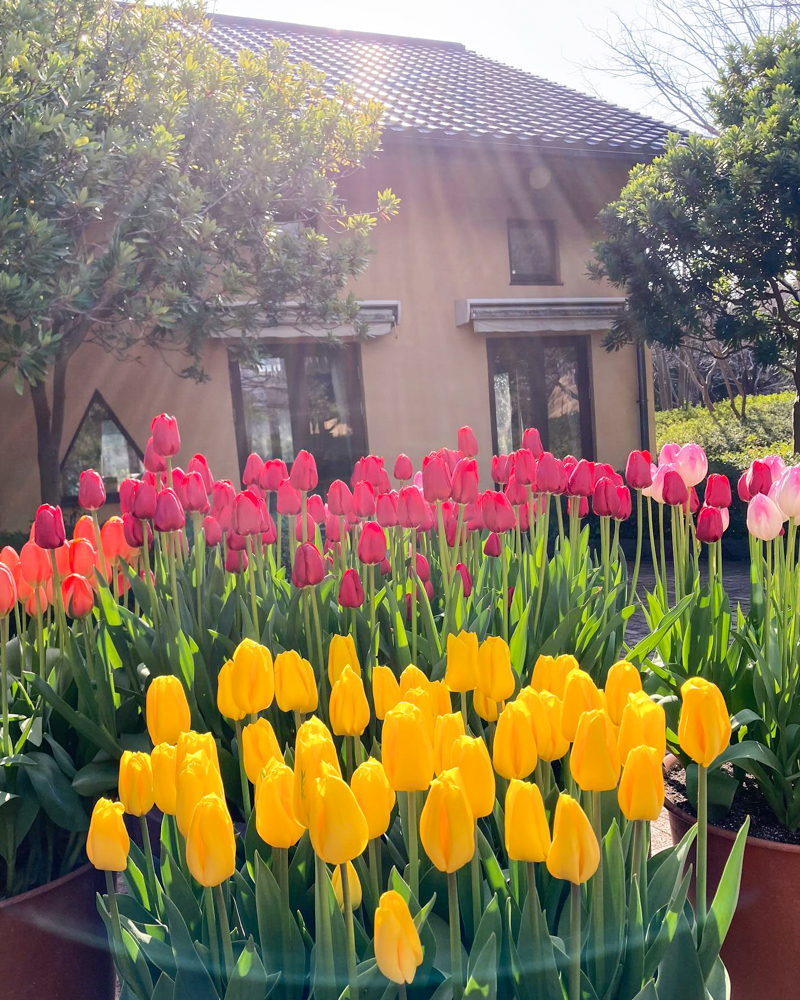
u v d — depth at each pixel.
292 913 1.53
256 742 1.36
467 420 12.80
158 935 1.50
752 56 12.67
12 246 6.86
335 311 9.84
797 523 2.83
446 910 1.56
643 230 12.01
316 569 2.45
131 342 8.70
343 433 12.16
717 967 1.43
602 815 1.78
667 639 3.03
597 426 13.66
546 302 12.77
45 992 2.24
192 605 3.08
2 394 10.28
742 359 27.20
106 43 8.62
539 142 12.34
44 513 2.64
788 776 2.52
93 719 2.58
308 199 9.70
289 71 9.81
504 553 3.46
